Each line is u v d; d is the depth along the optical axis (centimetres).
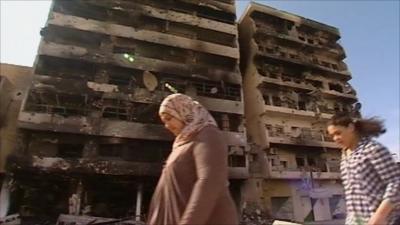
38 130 1930
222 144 168
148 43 2552
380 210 215
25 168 1820
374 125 254
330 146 2812
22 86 2217
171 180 172
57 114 1998
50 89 2053
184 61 2708
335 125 266
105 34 2397
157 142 2236
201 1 2938
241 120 2558
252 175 2536
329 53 3422
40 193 1988
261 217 2347
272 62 3050
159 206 178
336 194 2703
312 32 3491
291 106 2930
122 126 2120
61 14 2298
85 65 2306
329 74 3281
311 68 3159
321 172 2688
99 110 2181
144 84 2394
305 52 3347
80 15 2516
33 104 2022
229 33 2881
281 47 3219
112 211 2125
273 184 2556
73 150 2138
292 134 2802
